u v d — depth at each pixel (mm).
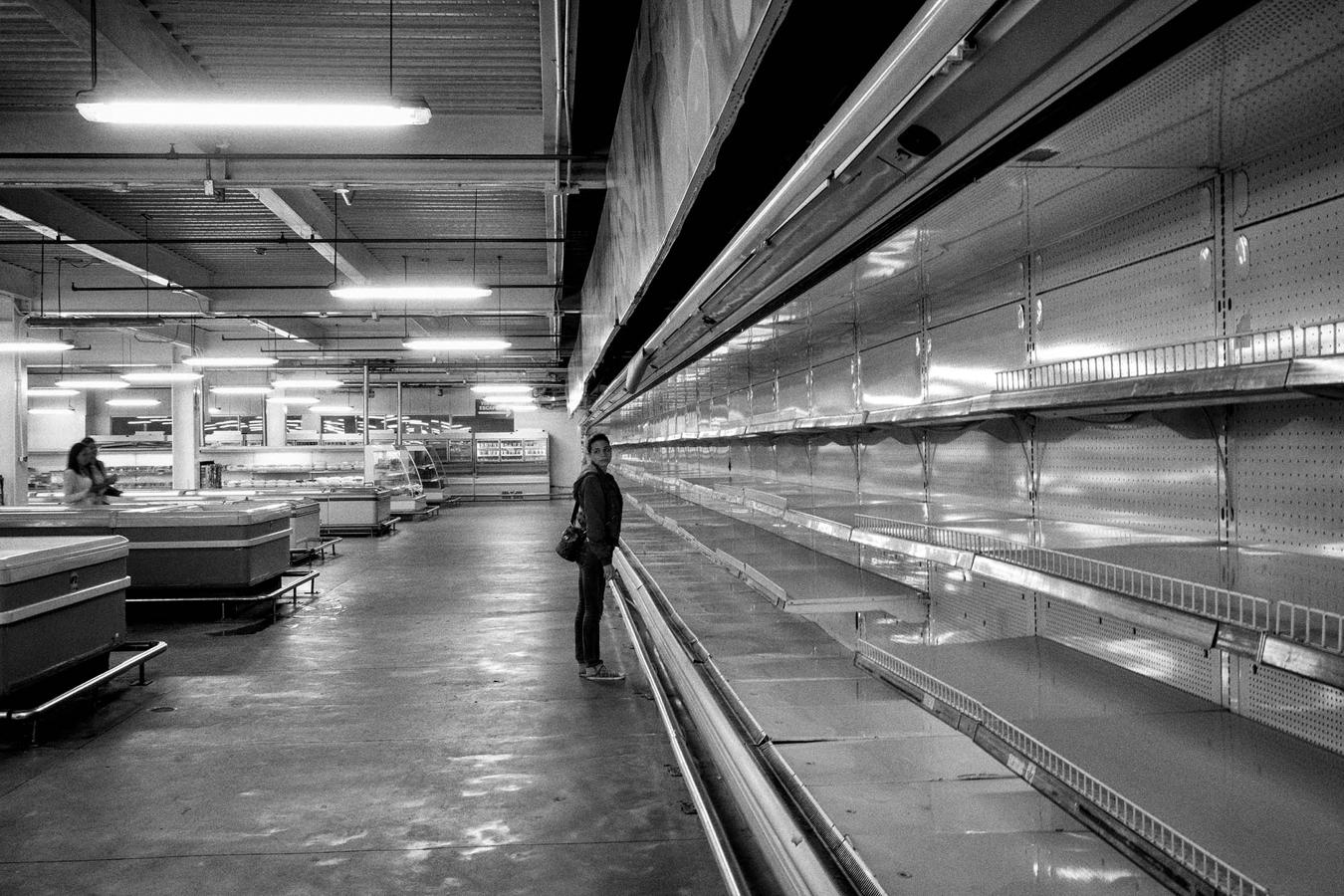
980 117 1194
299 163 6211
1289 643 1018
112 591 4930
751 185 3623
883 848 1529
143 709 4723
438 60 5531
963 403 2328
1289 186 1627
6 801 3426
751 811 2023
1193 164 1718
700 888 2688
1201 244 1855
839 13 2201
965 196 1905
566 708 4688
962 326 3029
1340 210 1521
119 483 18125
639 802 3363
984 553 1863
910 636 3346
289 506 8312
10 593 4062
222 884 2746
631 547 7254
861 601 3035
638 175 3742
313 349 16906
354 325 17125
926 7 1015
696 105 2188
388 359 20109
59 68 5539
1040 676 1994
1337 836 1108
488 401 27688
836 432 4535
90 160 6160
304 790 3521
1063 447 2434
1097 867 1419
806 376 5113
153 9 4902
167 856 2939
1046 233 2277
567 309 13062
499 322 17312
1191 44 1089
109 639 4895
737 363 5809
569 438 28797
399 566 10852
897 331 3645
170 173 6160
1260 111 1420
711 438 7359
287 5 4867
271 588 7809
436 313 12922
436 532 15820
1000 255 2580
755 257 2242
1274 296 1667
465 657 5922
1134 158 1670
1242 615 1146
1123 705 1744
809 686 2855
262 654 6035
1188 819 1176
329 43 5289
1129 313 2104
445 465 26391
